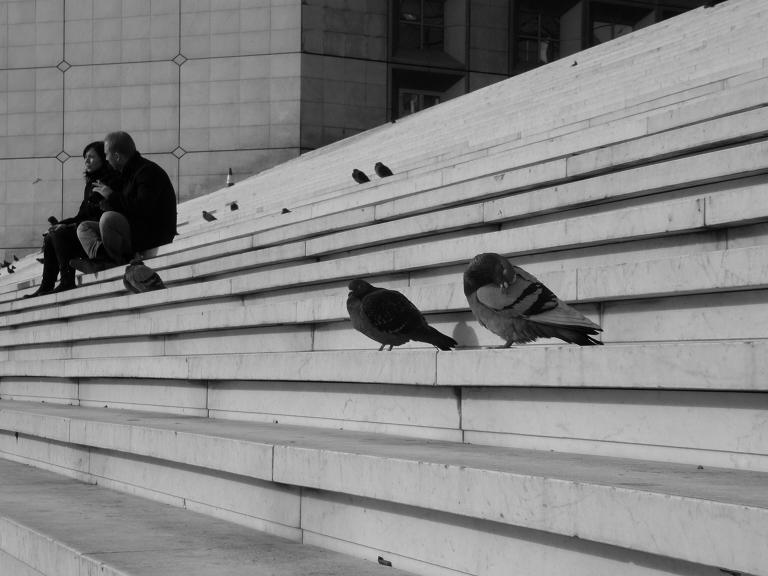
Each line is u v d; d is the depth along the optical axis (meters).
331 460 4.90
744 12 14.04
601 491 3.44
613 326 5.76
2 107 51.41
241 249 12.73
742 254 4.96
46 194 51.22
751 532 2.92
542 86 16.94
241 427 6.71
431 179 11.11
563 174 8.04
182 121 49.56
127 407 9.62
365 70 48.84
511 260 7.23
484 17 49.53
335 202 12.68
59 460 8.45
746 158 6.06
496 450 4.88
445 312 6.86
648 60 13.86
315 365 6.49
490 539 4.02
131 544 5.11
